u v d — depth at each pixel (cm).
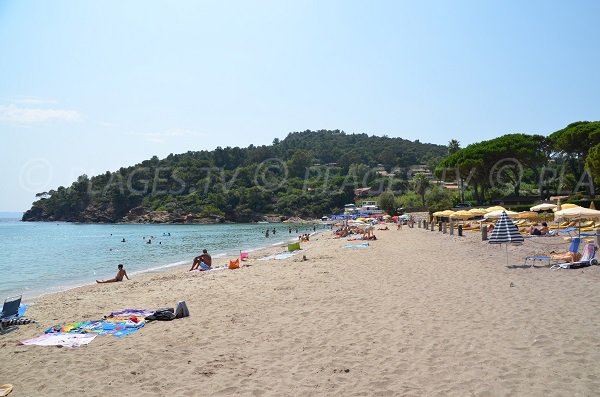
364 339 819
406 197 11700
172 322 1034
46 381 677
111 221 15262
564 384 567
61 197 17888
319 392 591
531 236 3034
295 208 14775
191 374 680
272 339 853
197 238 6750
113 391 626
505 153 6856
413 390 579
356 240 3956
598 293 1080
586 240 2369
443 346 749
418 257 2208
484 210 4475
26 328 1067
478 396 550
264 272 1958
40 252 4588
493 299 1089
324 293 1316
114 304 1379
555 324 832
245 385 627
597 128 5884
